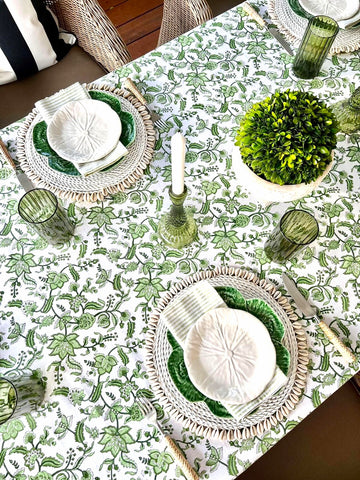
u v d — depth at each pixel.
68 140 0.91
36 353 0.81
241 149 0.80
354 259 0.90
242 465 0.73
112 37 1.21
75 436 0.75
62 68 1.40
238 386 0.72
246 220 0.93
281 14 1.12
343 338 0.83
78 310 0.84
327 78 1.07
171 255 0.89
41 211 0.89
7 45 1.26
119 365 0.80
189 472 0.70
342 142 1.01
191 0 1.20
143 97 1.03
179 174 0.64
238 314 0.76
